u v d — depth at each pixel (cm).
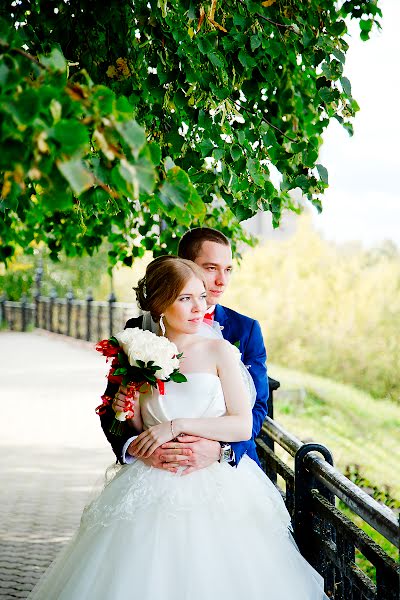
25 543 536
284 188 386
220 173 393
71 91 184
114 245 647
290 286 1750
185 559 264
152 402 288
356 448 986
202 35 350
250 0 362
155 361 272
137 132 185
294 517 347
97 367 1577
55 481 707
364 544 270
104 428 304
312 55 381
